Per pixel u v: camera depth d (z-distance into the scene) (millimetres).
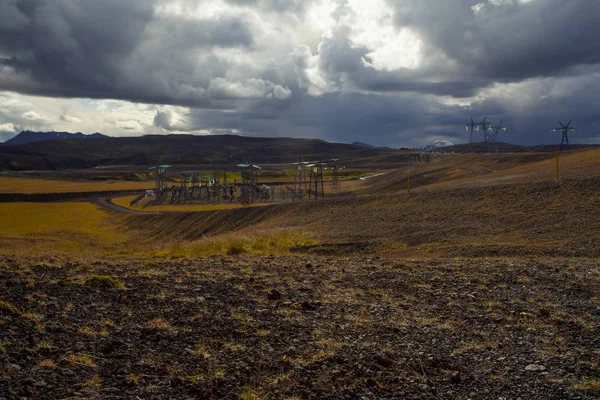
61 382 5961
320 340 7840
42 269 12969
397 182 106688
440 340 8055
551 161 79312
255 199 117375
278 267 15039
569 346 7809
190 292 10680
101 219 102188
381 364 6949
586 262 16750
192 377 6312
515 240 25672
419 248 26969
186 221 76875
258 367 6711
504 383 6375
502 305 10445
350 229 35750
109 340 7406
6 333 7211
